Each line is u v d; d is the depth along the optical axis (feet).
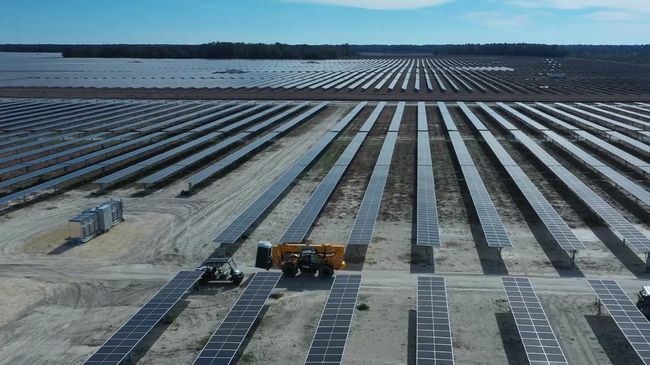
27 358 73.26
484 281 93.04
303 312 84.53
